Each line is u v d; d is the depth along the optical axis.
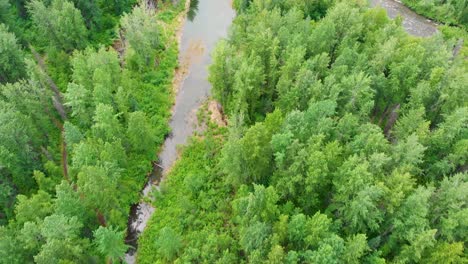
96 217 61.81
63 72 88.50
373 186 49.22
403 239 51.78
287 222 54.25
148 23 90.50
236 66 75.31
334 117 66.94
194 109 85.31
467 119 62.03
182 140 79.75
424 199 49.34
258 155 58.09
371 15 86.00
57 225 51.75
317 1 97.31
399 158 57.06
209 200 66.19
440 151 63.06
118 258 59.50
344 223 55.03
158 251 59.34
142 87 86.56
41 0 91.75
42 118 71.62
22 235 53.22
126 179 70.75
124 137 71.25
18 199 57.44
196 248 56.28
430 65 72.88
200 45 100.62
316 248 49.16
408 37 81.94
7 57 77.00
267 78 79.00
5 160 60.53
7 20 89.31
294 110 64.50
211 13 110.38
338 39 82.56
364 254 50.16
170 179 71.56
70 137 65.75
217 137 79.06
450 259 47.12
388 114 76.38
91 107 73.00
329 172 55.09
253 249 51.12
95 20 96.25
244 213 55.78
